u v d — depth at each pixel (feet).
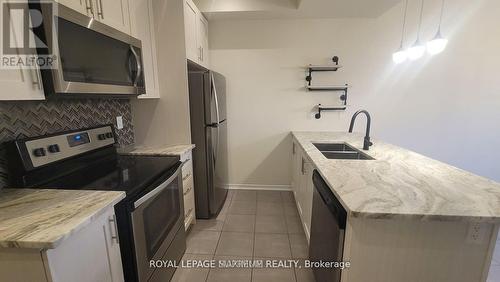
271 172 11.10
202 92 7.63
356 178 4.37
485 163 10.51
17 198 3.48
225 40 10.08
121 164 5.60
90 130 5.46
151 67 6.80
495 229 3.19
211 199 8.34
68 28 3.65
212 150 8.11
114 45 4.83
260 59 10.17
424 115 10.23
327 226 4.25
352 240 3.37
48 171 4.36
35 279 2.64
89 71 4.14
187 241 7.20
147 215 4.37
